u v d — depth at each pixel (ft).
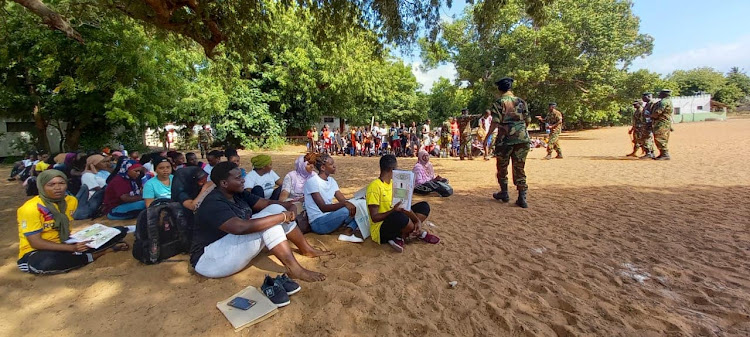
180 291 10.65
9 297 10.50
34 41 43.16
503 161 20.53
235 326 8.57
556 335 8.25
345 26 29.27
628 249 13.21
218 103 62.85
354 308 9.42
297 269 11.24
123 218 18.61
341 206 15.46
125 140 64.95
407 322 8.79
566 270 11.57
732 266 11.47
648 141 37.09
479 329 8.52
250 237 11.18
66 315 9.49
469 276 11.28
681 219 16.47
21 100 49.65
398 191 14.01
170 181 17.83
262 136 75.87
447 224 16.99
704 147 45.68
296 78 74.59
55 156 26.14
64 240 12.34
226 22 26.78
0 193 28.53
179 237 13.11
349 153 66.39
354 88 79.77
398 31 28.43
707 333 8.07
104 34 40.83
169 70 50.11
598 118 100.37
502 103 19.76
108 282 11.32
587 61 79.61
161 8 22.90
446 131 51.47
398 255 13.24
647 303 9.42
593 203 20.07
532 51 80.64
